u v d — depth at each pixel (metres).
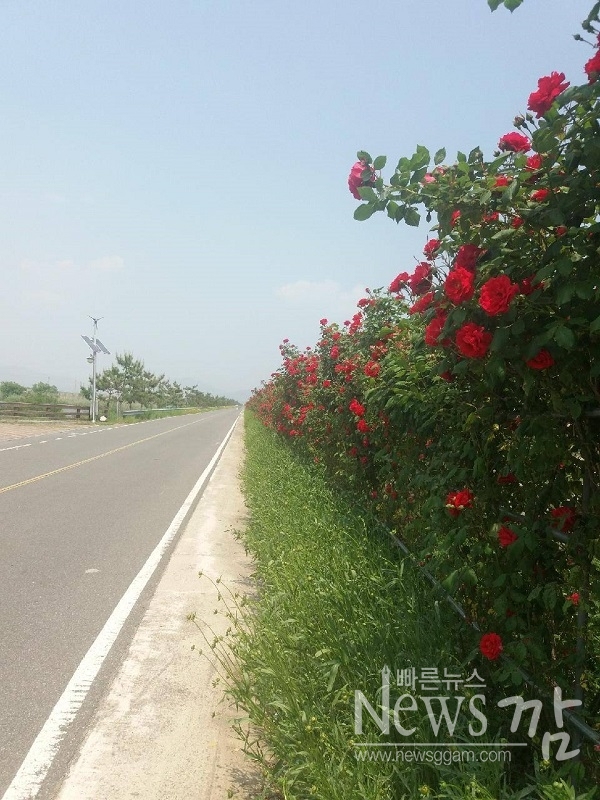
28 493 11.69
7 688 4.15
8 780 3.20
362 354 6.59
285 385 14.80
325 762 2.90
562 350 2.36
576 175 2.30
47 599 5.88
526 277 2.49
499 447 2.99
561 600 2.68
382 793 2.67
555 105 2.37
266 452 16.16
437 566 3.29
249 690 3.75
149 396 64.88
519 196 2.48
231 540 8.58
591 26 2.38
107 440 25.84
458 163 2.66
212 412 90.31
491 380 2.52
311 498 8.36
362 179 2.93
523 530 2.66
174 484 13.86
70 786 3.17
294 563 5.48
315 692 3.48
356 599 4.45
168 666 4.55
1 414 36.72
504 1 2.52
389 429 5.18
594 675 2.73
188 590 6.26
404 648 3.61
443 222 2.66
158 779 3.24
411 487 4.36
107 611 5.62
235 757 3.46
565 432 2.60
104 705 3.98
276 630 4.18
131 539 8.39
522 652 2.63
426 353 3.68
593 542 2.43
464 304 2.53
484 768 2.59
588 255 2.26
